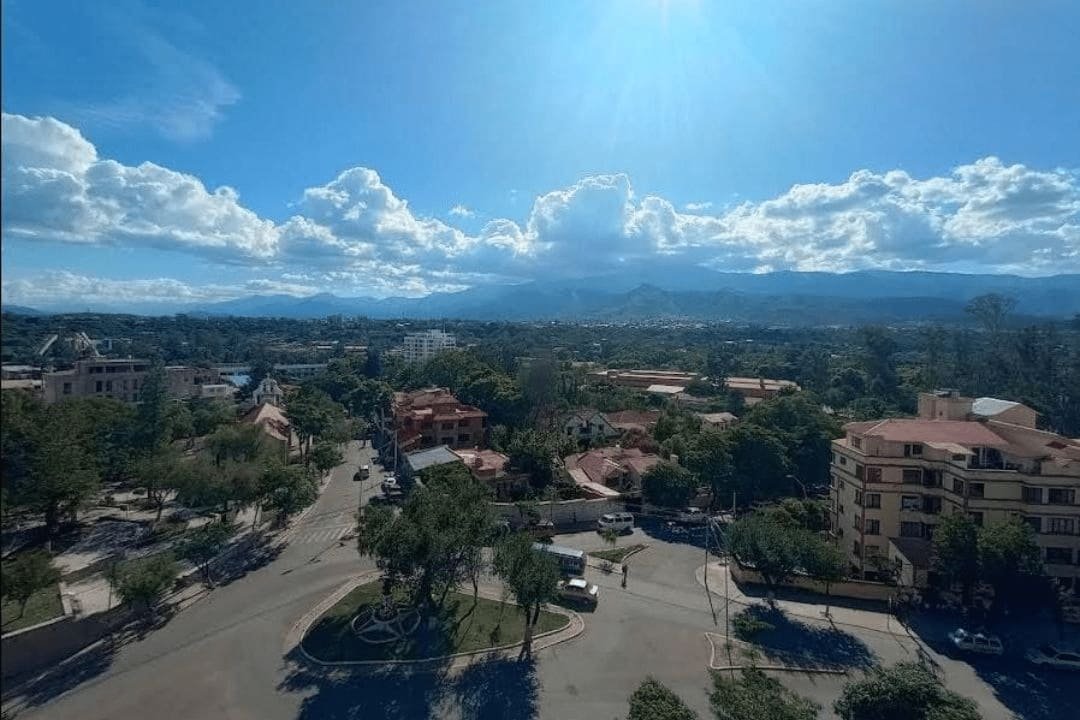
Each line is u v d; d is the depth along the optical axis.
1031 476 45.09
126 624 39.56
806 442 73.31
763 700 23.91
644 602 44.88
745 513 64.19
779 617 43.19
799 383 146.00
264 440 68.69
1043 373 95.62
